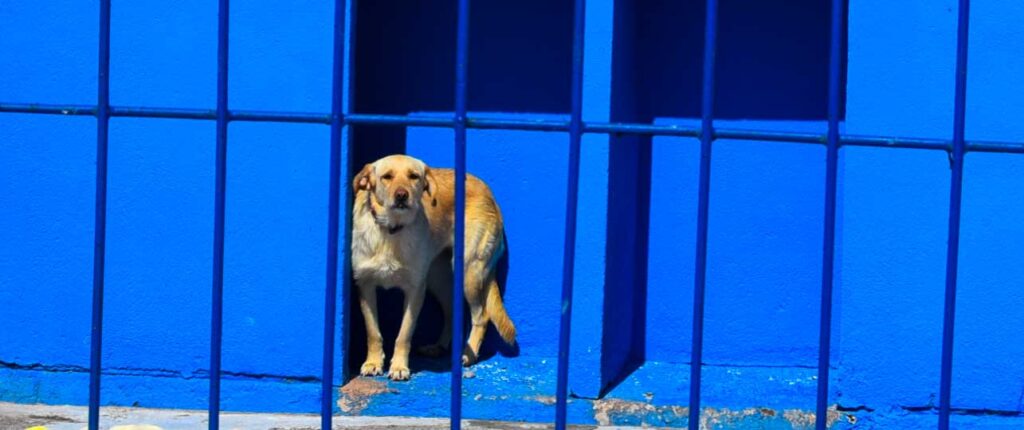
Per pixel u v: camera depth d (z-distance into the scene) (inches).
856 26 333.4
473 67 377.7
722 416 346.6
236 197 348.2
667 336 390.9
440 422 347.9
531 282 381.7
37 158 351.3
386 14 381.4
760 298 382.9
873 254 337.1
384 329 395.5
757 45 375.6
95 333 207.0
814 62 373.1
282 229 348.5
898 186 334.6
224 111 199.6
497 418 350.9
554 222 378.9
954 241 195.9
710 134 195.0
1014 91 329.4
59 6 346.0
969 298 335.0
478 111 378.3
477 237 368.2
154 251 351.6
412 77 381.7
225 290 351.6
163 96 346.0
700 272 199.2
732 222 382.6
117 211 350.6
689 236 386.6
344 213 351.3
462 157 199.6
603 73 340.2
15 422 338.3
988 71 329.4
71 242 353.1
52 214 352.5
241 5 343.3
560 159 377.4
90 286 353.7
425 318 396.5
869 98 334.0
